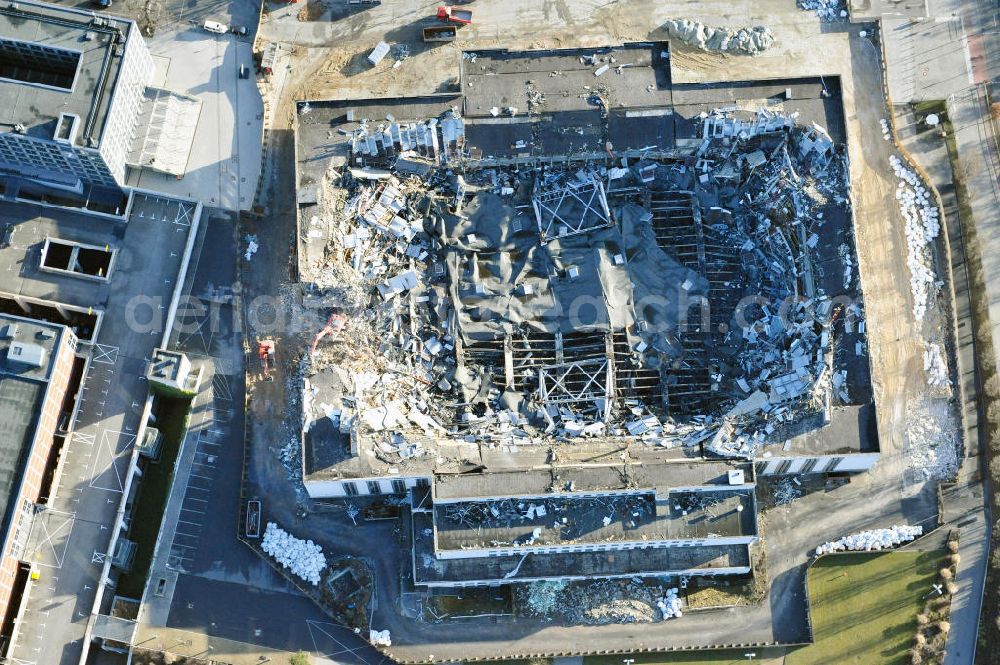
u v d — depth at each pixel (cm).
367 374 11275
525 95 11794
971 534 11431
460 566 10894
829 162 11644
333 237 11650
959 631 11250
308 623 11156
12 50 11588
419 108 11781
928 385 11744
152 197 11944
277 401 11600
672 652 11162
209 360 11700
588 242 11769
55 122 11094
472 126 11756
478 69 11838
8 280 11656
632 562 10925
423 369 11506
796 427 10838
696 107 11719
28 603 10938
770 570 11281
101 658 11025
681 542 10638
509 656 11056
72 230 11850
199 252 11950
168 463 11562
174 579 11212
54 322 11819
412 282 11638
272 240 12012
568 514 10625
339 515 11369
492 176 11944
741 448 10731
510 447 10800
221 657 11038
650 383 11494
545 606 11138
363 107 11788
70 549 11075
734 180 11881
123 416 11406
